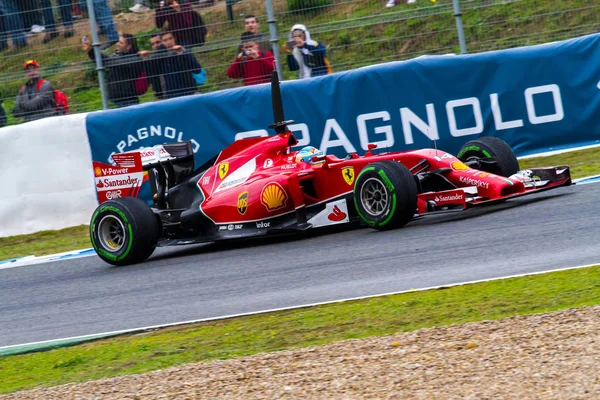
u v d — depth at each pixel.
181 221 32.34
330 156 31.03
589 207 28.16
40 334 23.86
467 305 19.67
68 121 41.97
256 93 42.00
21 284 31.78
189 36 43.66
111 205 32.03
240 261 29.28
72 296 28.25
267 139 32.66
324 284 23.98
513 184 28.50
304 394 14.98
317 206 30.88
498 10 43.97
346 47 43.94
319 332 19.48
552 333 16.22
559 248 23.72
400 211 28.39
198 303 24.31
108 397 16.36
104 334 22.36
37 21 44.66
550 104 40.72
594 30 42.97
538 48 40.78
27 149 41.97
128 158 32.75
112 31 43.56
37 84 44.66
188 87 43.81
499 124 41.06
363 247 27.81
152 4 43.56
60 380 18.67
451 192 28.08
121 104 43.72
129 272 30.70
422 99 41.31
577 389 13.31
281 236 33.06
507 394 13.56
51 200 42.00
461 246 25.78
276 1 43.72
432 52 43.44
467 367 15.11
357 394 14.60
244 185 31.56
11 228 42.19
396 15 43.66
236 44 43.41
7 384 19.20
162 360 19.03
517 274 21.70
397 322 19.30
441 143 41.28
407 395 14.20
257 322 21.12
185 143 34.00
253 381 16.11
